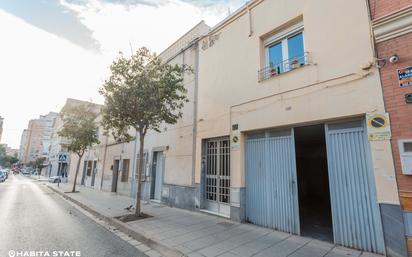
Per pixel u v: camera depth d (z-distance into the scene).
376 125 4.11
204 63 8.62
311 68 5.25
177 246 4.47
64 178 28.50
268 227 5.70
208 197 7.67
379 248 3.94
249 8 7.08
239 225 5.96
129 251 4.51
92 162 19.44
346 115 4.54
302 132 7.00
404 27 3.99
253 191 6.21
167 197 9.18
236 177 6.51
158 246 4.64
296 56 5.89
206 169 7.94
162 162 10.18
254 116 6.34
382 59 4.18
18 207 9.23
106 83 7.00
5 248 4.48
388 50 4.14
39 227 6.14
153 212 7.74
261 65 6.49
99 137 18.33
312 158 12.48
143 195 10.89
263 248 4.35
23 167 69.88
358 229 4.23
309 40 5.40
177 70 7.43
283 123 5.60
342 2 4.93
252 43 6.82
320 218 6.90
